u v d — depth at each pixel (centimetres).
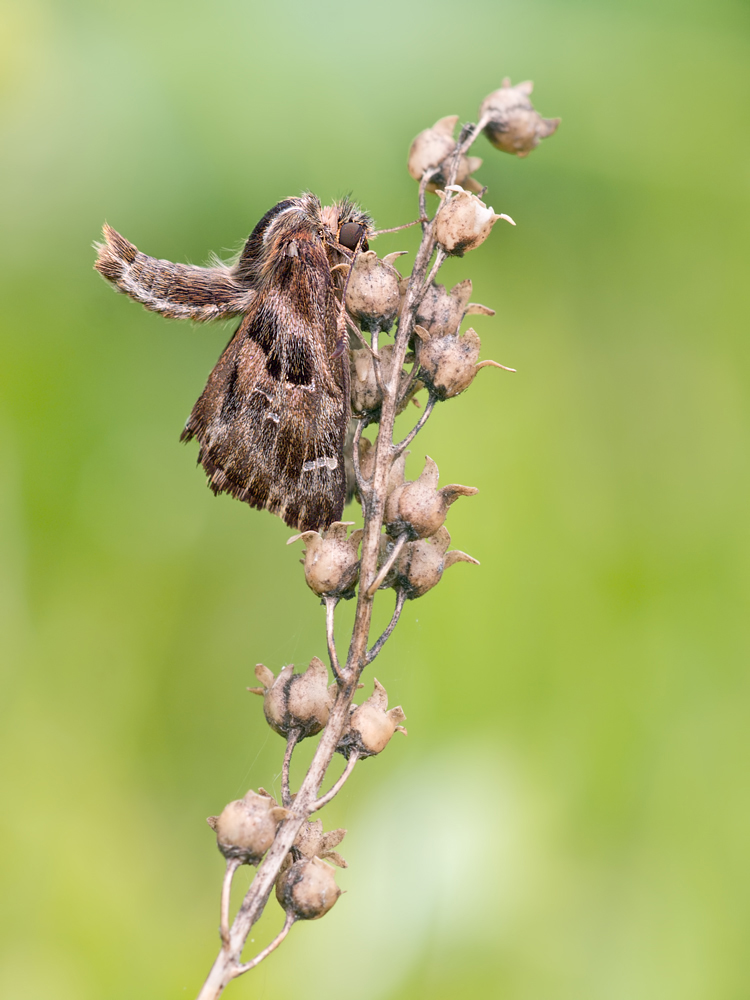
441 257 26
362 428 26
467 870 29
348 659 26
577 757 29
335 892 25
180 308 27
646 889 29
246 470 27
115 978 29
